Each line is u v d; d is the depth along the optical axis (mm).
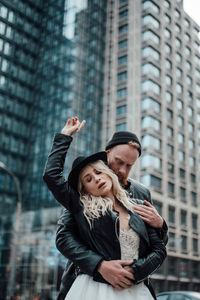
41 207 42094
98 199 1619
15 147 47438
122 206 1714
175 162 45094
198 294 5738
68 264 1847
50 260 31141
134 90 46156
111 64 50406
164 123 45594
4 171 45875
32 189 44781
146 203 1796
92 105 46812
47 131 46000
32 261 38562
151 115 43969
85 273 1623
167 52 50688
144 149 42062
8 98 47906
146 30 48969
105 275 1497
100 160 1698
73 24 49500
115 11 53969
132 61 48219
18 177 46469
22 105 49156
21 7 50125
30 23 51500
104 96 48781
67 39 49031
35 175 45406
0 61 46906
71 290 1609
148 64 46594
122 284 1487
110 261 1507
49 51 50281
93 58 49750
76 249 1584
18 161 47000
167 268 38312
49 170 1655
